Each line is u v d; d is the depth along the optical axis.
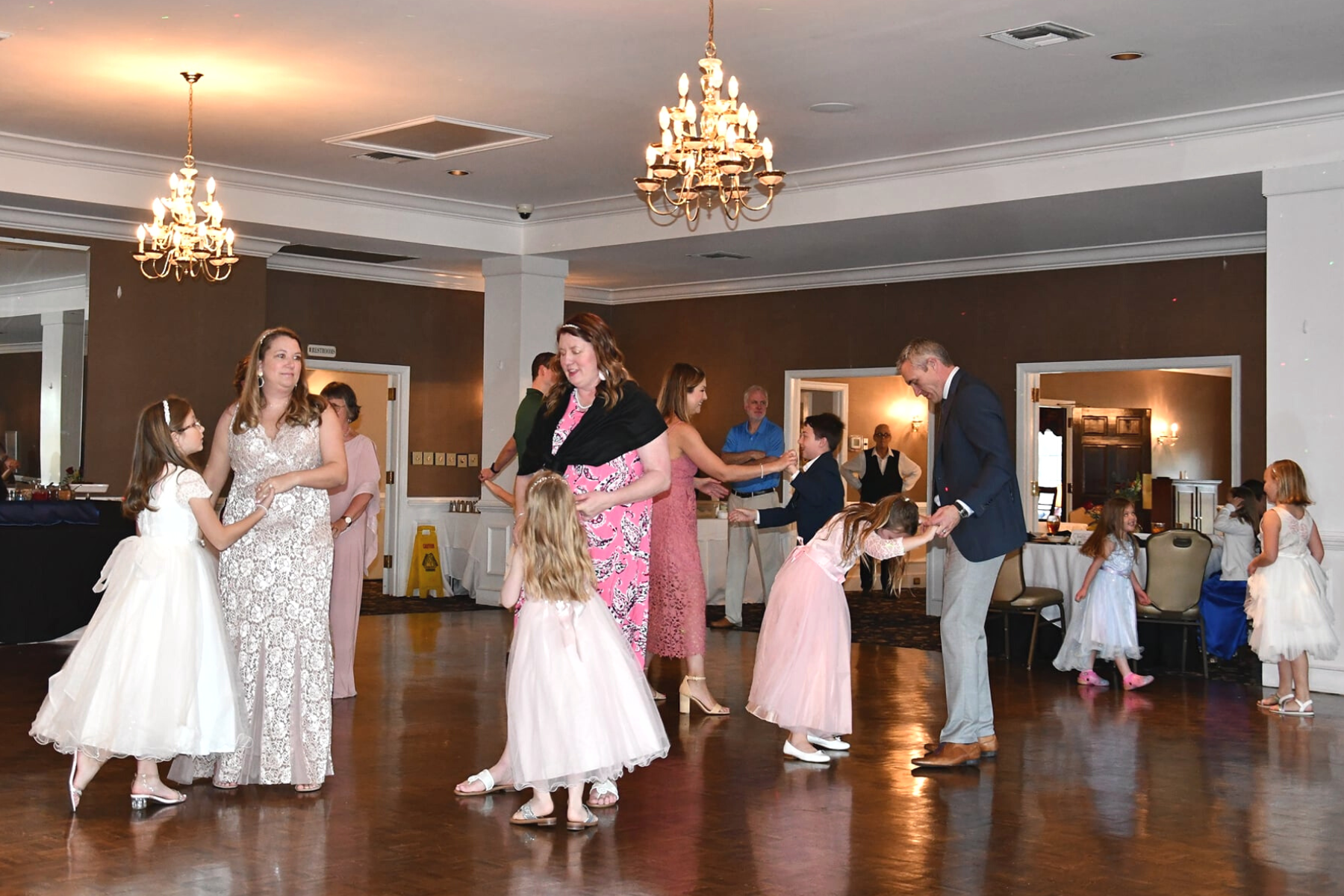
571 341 5.01
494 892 4.00
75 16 6.75
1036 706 7.64
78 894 3.92
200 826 4.70
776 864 4.35
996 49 7.04
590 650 4.69
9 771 5.54
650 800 5.21
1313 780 5.73
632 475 5.12
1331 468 8.02
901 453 15.68
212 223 8.72
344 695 7.41
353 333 13.38
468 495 14.27
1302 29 6.68
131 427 10.87
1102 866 4.38
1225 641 9.19
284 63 7.52
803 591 6.00
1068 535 10.56
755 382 13.96
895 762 5.98
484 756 5.91
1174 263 11.19
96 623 4.81
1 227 10.16
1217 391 18.44
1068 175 8.98
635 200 11.12
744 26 6.72
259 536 5.12
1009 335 12.14
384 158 9.86
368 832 4.64
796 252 11.88
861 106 8.19
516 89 7.97
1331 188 7.96
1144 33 6.75
